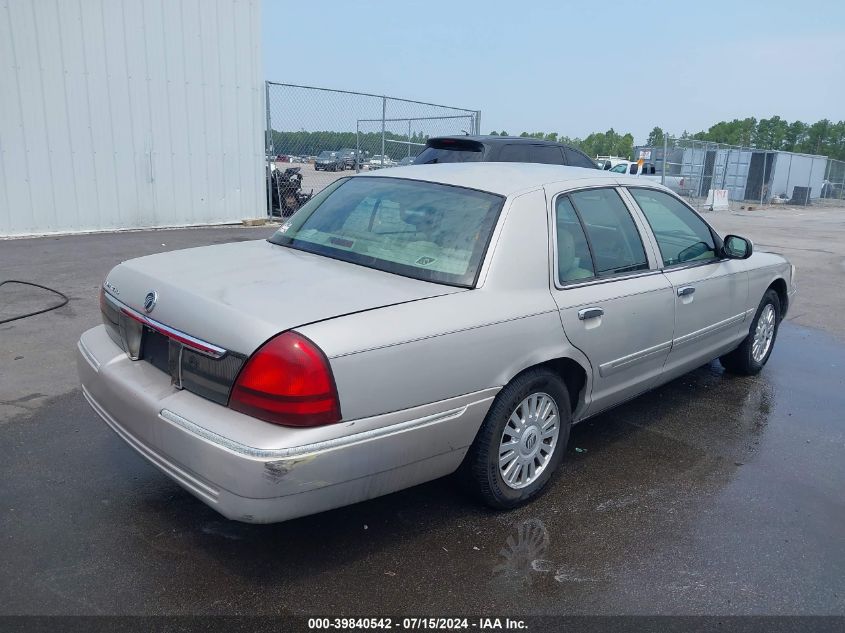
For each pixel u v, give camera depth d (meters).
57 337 5.95
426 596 2.89
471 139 9.66
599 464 4.20
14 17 10.26
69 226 11.34
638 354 4.12
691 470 4.16
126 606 2.74
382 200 3.85
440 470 3.16
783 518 3.64
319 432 2.63
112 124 11.50
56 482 3.64
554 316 3.47
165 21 11.73
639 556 3.24
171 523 3.32
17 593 2.78
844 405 5.36
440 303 3.06
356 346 2.71
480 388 3.15
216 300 2.85
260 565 3.04
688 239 4.73
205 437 2.63
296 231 3.97
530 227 3.52
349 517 3.45
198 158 12.62
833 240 17.00
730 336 5.26
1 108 10.36
